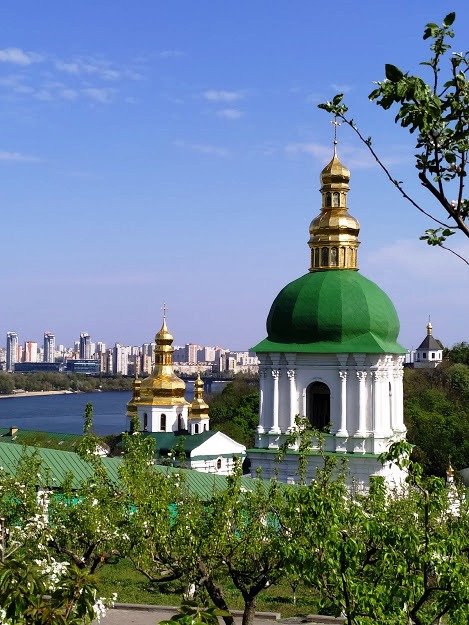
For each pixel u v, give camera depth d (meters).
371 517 29.77
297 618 48.66
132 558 36.72
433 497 26.81
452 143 15.64
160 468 63.44
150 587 53.03
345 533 26.69
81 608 18.91
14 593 17.53
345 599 25.27
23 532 36.59
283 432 72.56
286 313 73.50
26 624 17.84
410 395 153.38
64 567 25.88
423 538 26.12
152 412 113.62
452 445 134.12
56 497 42.66
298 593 54.81
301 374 72.50
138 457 39.12
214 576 40.19
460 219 15.71
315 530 27.06
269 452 72.06
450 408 146.62
